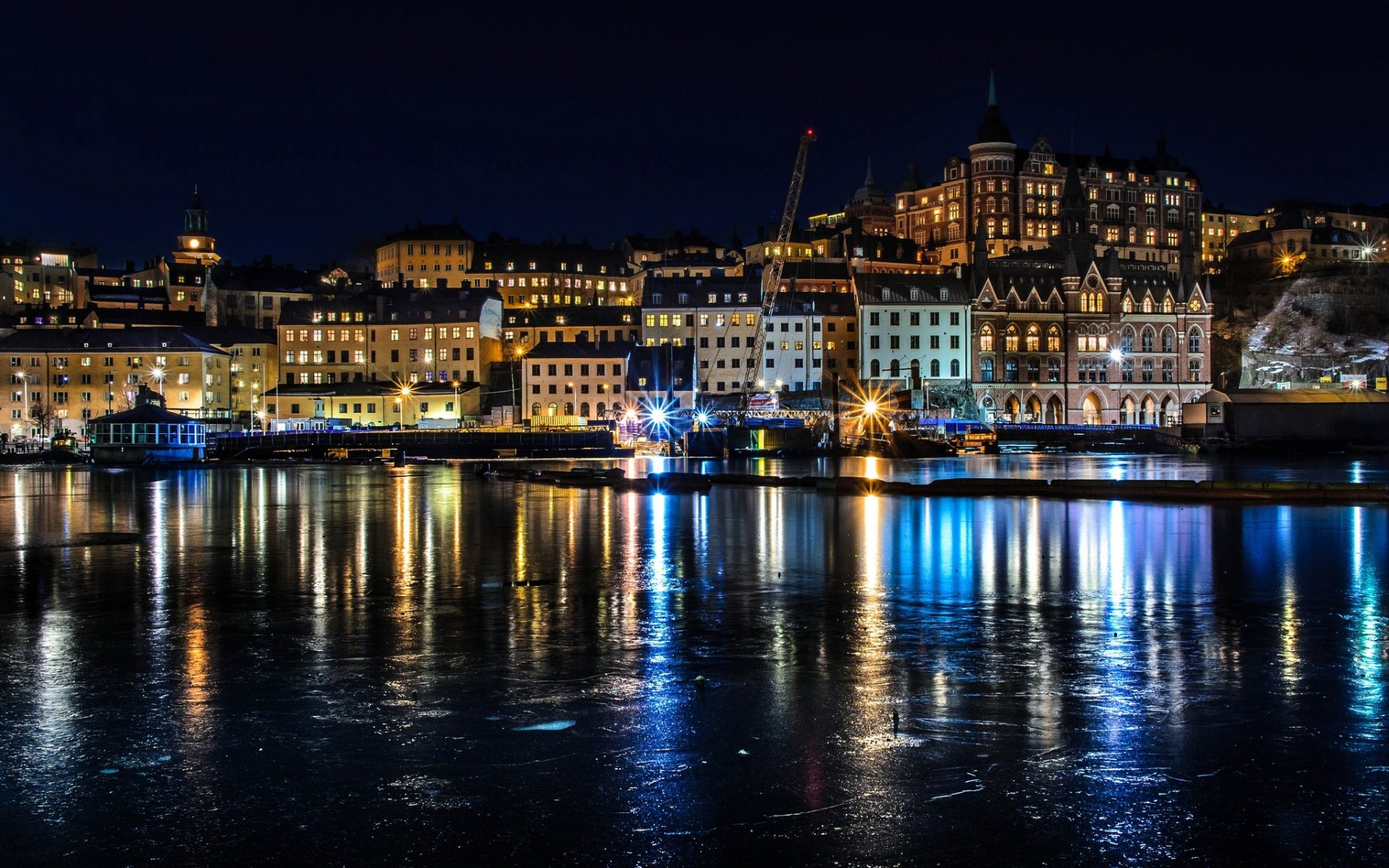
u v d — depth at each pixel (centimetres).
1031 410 19700
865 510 5862
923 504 6250
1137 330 19912
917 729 1695
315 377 19325
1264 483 6525
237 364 19125
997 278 19738
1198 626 2508
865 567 3559
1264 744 1619
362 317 19375
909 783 1477
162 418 13638
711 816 1380
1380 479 9006
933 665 2116
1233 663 2119
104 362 18100
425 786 1478
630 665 2120
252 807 1412
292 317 19438
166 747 1631
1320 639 2352
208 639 2400
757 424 16050
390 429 16838
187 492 7881
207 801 1432
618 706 1828
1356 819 1361
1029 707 1809
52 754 1603
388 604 2856
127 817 1385
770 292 18975
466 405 18388
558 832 1339
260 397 19225
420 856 1281
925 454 15562
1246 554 3866
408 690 1938
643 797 1438
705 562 3709
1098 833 1330
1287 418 17100
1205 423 17300
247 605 2855
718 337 19262
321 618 2655
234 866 1259
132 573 3491
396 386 18788
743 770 1524
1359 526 4853
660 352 18562
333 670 2094
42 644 2342
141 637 2427
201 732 1700
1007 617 2630
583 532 4741
